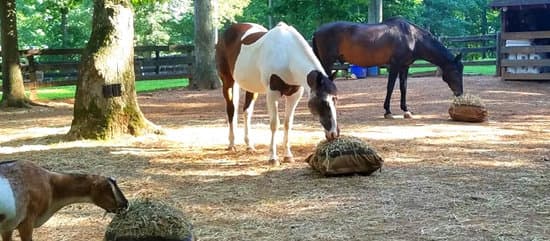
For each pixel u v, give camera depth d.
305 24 27.77
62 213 5.49
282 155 7.98
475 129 9.98
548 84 17.44
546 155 7.74
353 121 11.15
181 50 20.88
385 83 19.05
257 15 40.59
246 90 8.12
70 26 35.28
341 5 24.39
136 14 36.69
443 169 7.00
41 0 27.20
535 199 5.70
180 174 7.00
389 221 5.09
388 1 28.59
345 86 18.53
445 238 4.64
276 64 7.12
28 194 3.98
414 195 5.89
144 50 20.28
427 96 15.27
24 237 4.04
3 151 8.52
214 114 12.90
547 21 19.78
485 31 44.78
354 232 4.82
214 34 19.69
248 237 4.73
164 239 3.94
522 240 4.58
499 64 20.64
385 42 11.66
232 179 6.71
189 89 19.67
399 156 7.78
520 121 10.87
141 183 6.60
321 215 5.30
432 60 12.13
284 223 5.09
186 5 40.09
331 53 12.12
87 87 9.21
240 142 9.04
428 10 40.16
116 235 3.95
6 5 14.94
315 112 6.66
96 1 9.31
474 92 15.76
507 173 6.77
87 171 7.18
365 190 6.10
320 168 6.67
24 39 35.81
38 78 18.50
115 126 9.27
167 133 9.70
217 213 5.42
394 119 11.39
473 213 5.29
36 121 12.30
